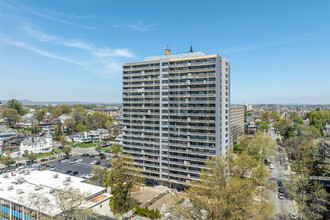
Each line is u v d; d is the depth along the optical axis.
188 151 80.81
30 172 77.50
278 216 61.28
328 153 99.12
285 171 101.81
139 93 92.25
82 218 48.66
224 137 82.62
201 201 44.16
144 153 90.00
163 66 86.06
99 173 85.31
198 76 79.81
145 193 80.38
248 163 67.19
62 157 133.00
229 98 88.44
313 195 64.31
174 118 83.94
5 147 153.00
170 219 54.00
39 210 48.00
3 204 56.78
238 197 45.69
